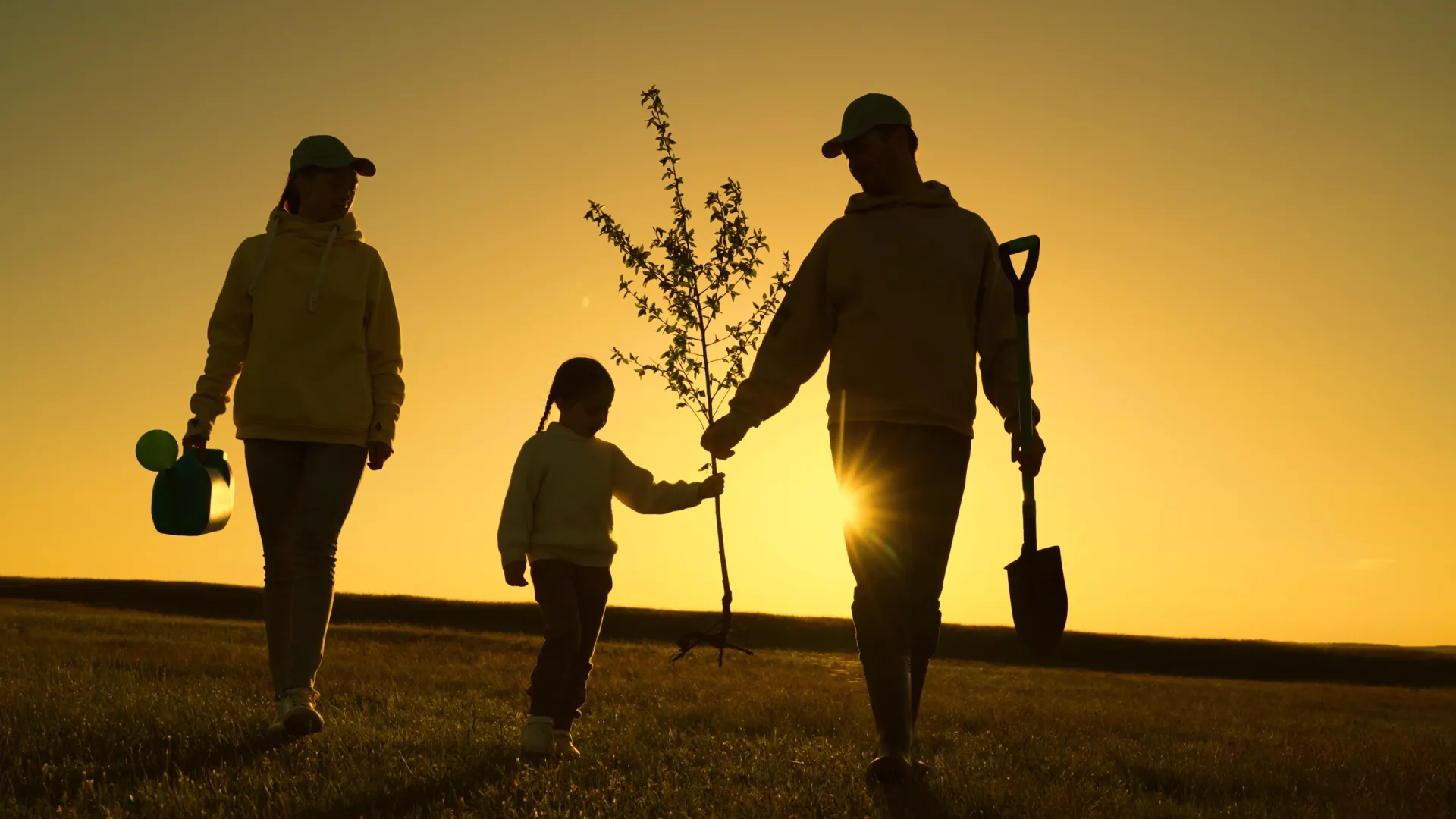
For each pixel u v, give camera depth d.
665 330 7.88
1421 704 21.12
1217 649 53.34
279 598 5.27
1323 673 48.75
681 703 8.71
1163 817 4.23
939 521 4.54
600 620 5.39
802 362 4.95
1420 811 4.77
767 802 3.93
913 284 4.59
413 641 19.84
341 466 5.19
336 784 3.97
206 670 9.28
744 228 7.92
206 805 3.62
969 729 8.22
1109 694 16.61
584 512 5.33
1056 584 4.34
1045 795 4.38
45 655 10.13
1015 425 4.75
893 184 4.93
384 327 5.52
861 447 4.54
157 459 4.95
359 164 5.56
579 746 5.44
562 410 5.50
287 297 5.27
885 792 4.07
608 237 7.92
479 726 5.92
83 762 4.27
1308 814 4.49
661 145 7.93
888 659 4.35
